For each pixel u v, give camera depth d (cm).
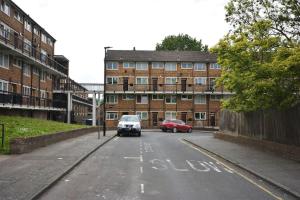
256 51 2133
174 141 3344
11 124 2834
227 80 2438
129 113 7062
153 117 7094
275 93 1939
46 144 2495
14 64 4556
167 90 7038
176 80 7112
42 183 1219
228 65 2288
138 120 4072
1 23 4131
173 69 7131
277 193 1177
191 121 7119
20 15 4778
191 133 5131
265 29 2102
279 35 2175
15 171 1452
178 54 7306
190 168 1688
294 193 1125
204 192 1175
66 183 1291
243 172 1591
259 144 2452
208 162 1903
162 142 3186
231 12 2469
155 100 7119
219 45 2198
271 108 2241
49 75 6150
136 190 1188
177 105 7125
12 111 4391
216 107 7150
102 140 3092
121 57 7112
